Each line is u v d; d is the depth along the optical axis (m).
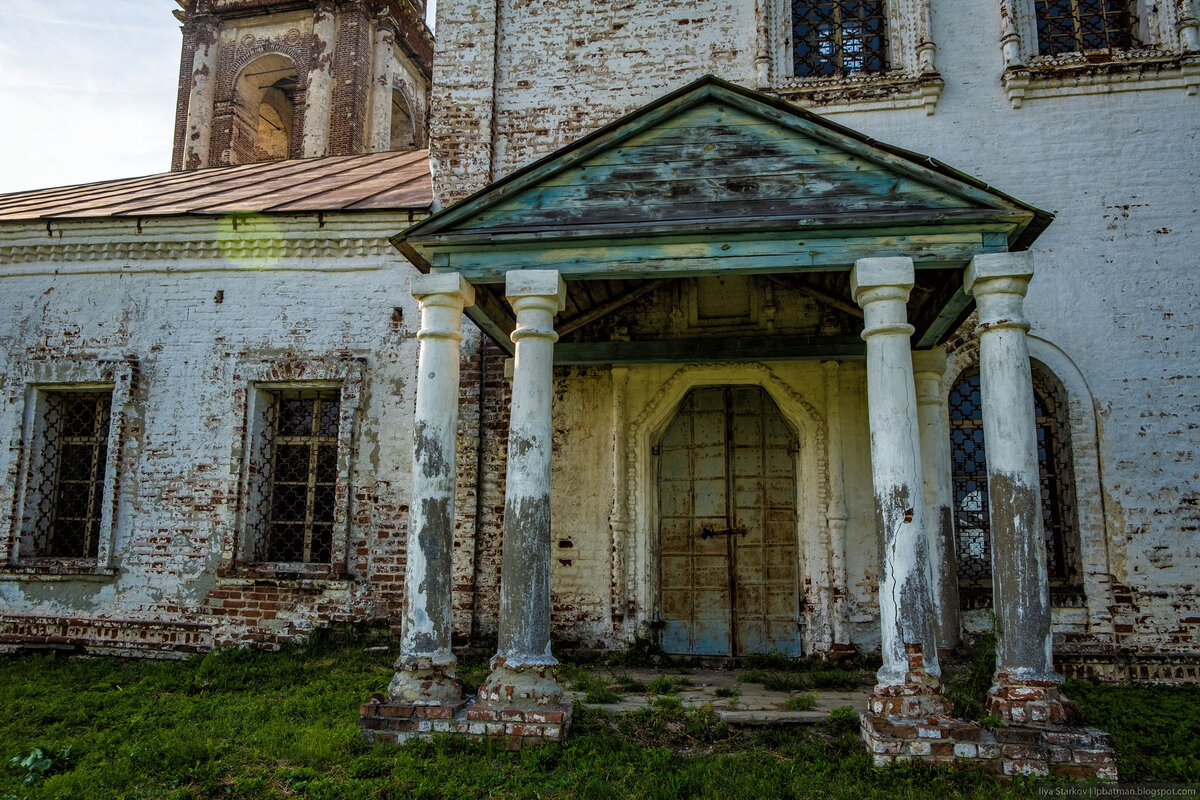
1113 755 4.73
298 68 21.83
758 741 5.45
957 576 7.69
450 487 5.83
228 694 6.94
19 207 11.58
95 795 4.59
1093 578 7.87
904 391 5.35
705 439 8.85
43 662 8.52
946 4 9.09
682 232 5.64
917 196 5.58
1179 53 8.48
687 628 8.52
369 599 8.86
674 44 9.58
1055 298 8.34
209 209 9.86
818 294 7.71
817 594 8.14
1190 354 8.09
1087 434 8.09
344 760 5.06
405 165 12.70
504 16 10.00
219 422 9.43
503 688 5.36
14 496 9.60
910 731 4.83
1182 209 8.33
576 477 8.77
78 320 9.88
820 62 9.45
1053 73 8.66
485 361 9.20
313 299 9.55
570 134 9.62
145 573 9.25
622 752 5.14
